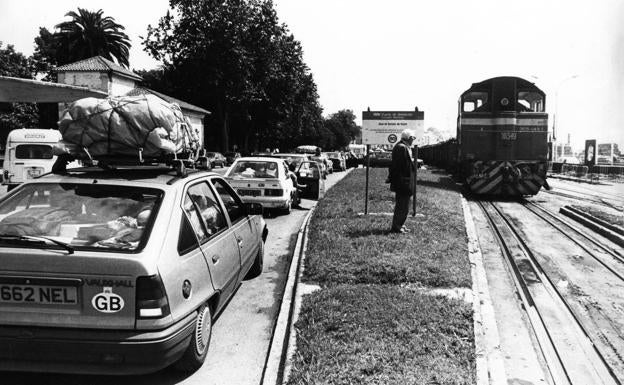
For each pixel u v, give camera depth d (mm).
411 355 4477
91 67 48406
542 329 5754
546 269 8320
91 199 4379
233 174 13758
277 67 53594
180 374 4492
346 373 4145
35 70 76250
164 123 4797
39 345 3717
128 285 3725
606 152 57719
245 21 49656
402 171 9602
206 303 4668
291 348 4742
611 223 11914
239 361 4770
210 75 49281
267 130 62594
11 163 17672
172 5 49844
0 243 3885
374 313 5410
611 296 6957
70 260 3730
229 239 5578
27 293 3748
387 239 9070
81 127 4688
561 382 4543
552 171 45250
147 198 4402
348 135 139875
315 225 10945
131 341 3680
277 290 6938
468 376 4164
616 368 4824
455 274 7051
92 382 4328
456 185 23531
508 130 19328
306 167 17078
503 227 12430
